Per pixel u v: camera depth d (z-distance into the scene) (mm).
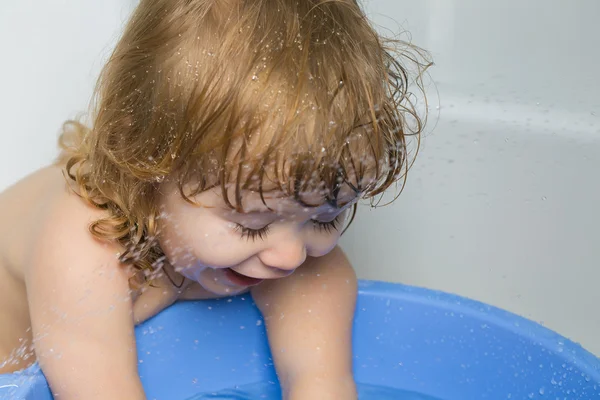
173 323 981
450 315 974
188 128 783
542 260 1311
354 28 846
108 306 852
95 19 1330
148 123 837
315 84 768
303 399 936
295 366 958
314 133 747
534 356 912
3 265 956
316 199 763
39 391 828
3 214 986
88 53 1327
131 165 838
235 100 759
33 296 865
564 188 1318
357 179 775
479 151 1353
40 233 889
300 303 973
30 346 958
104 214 875
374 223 1314
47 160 1332
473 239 1334
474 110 1383
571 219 1308
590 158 1319
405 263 1329
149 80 847
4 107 1331
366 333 1012
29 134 1333
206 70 787
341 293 985
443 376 990
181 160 790
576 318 1280
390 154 824
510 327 933
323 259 999
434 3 1506
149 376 982
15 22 1333
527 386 920
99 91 962
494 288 1324
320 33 801
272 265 812
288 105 751
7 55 1334
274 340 978
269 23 799
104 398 835
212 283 899
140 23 889
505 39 1476
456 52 1487
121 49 914
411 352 1003
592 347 1250
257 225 790
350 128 761
